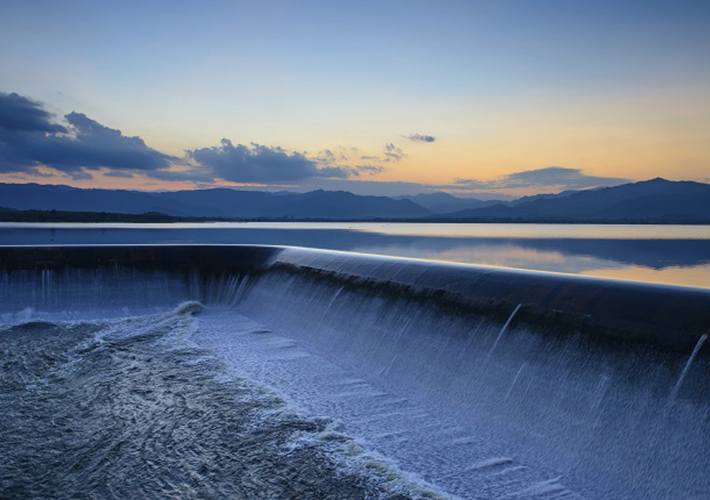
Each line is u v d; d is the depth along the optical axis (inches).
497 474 376.5
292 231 5447.8
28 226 5295.3
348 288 752.3
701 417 334.0
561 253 2455.7
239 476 387.5
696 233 5329.7
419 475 378.0
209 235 3976.4
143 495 367.9
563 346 439.8
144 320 903.1
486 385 476.1
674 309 390.9
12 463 413.4
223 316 930.1
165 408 515.8
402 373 561.9
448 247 2876.5
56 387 581.3
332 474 384.5
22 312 900.6
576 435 389.4
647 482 338.0
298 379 589.9
